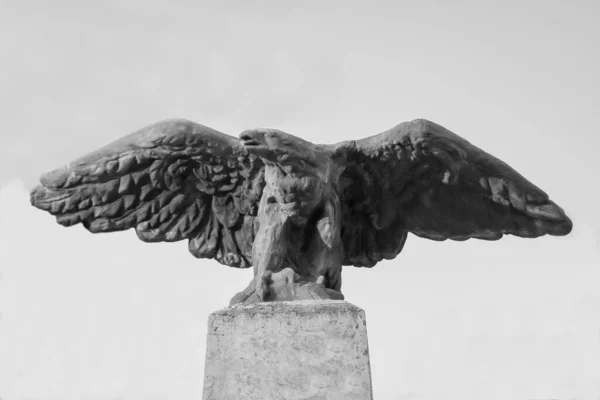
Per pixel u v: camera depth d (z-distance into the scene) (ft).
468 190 22.82
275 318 21.16
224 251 23.66
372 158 22.41
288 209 21.94
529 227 22.88
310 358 20.98
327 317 21.08
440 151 21.88
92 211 23.34
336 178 22.30
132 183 23.06
